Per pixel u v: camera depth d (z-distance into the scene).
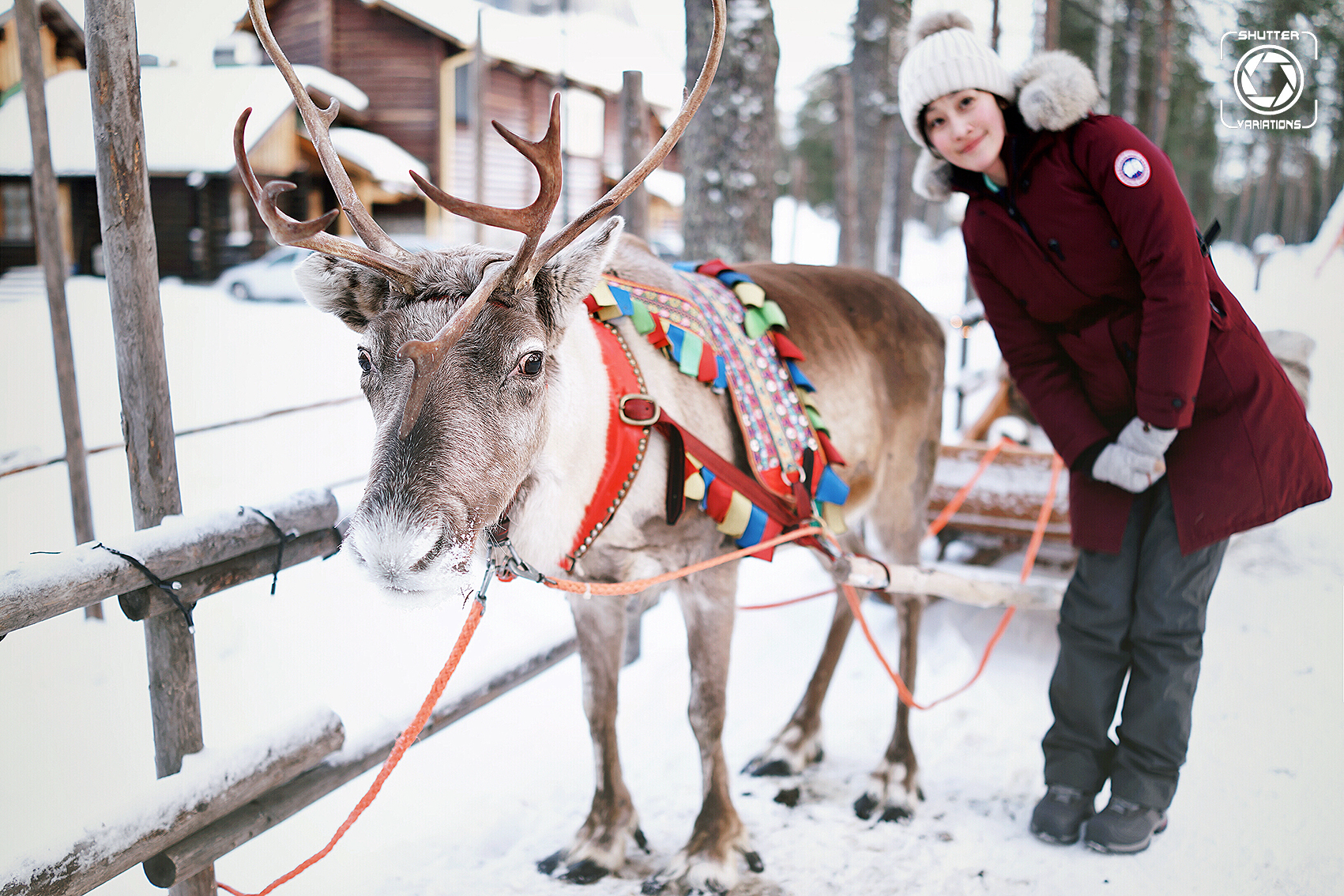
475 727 3.33
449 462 1.65
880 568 2.61
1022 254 2.58
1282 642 3.74
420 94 19.00
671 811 2.84
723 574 2.42
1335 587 4.24
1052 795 2.69
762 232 4.96
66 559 1.78
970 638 3.89
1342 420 6.84
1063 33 16.58
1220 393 2.42
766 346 2.55
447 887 2.47
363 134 18.59
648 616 4.27
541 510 2.04
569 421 2.02
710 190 4.89
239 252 18.14
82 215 17.11
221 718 3.14
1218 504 2.41
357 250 1.75
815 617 4.19
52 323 3.60
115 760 2.93
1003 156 2.54
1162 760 2.55
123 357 1.98
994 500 3.87
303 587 4.36
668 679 3.65
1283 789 2.84
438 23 18.48
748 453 2.34
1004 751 3.14
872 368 2.98
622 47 20.45
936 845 2.65
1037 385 2.71
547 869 2.55
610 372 2.15
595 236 1.89
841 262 9.59
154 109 18.00
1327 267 17.00
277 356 9.68
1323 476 2.48
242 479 5.52
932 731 3.27
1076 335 2.60
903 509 3.20
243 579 2.15
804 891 2.45
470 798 2.90
